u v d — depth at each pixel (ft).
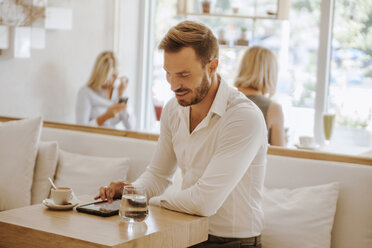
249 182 6.36
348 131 15.58
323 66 15.75
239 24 17.99
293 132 16.58
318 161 8.18
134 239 5.04
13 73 14.17
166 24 19.31
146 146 9.59
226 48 17.07
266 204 8.11
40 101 15.23
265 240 7.97
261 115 6.22
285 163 8.36
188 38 5.74
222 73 17.49
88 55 17.12
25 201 9.63
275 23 16.94
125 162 9.58
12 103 14.24
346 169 7.95
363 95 15.29
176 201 6.03
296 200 8.00
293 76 16.63
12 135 9.91
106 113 15.24
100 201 6.34
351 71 15.47
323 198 7.88
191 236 5.71
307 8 16.28
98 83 15.66
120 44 18.51
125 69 18.92
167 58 5.82
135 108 19.71
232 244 6.25
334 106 15.81
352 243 7.85
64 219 5.65
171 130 6.81
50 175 9.89
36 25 14.02
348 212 7.89
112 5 18.07
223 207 6.31
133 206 5.45
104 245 4.85
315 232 7.76
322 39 15.71
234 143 5.98
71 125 10.66
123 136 10.05
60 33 15.78
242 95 6.37
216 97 6.19
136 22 19.21
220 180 5.90
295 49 16.61
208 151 6.31
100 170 9.62
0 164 9.77
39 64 15.06
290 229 7.84
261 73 10.27
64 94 16.17
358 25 15.26
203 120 6.24
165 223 5.59
